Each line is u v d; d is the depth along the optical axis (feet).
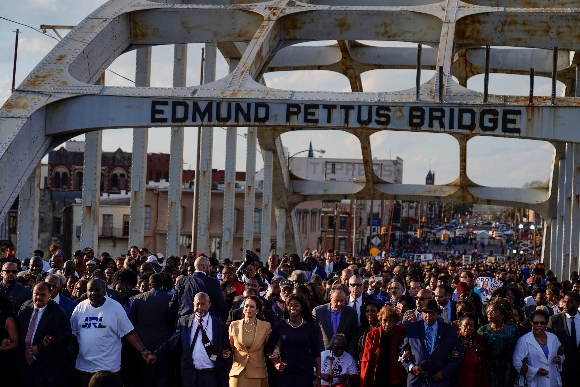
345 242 341.62
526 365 46.09
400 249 391.65
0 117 77.41
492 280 87.35
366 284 66.33
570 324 49.19
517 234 572.10
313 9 95.30
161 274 53.01
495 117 76.79
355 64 137.18
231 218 116.16
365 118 77.77
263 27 91.97
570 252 106.73
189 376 42.83
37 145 79.10
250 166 126.93
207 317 43.19
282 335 43.14
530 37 94.17
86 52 86.89
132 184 98.02
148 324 47.21
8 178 75.15
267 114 78.38
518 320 50.08
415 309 50.65
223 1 106.73
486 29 94.32
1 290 49.32
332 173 386.73
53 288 47.65
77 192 262.26
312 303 50.96
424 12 94.02
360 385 45.62
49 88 80.69
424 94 78.38
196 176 126.00
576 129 76.07
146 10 95.50
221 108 78.79
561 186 130.31
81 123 80.07
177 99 79.15
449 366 43.47
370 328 49.52
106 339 43.37
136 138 97.86
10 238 210.79
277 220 155.94
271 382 45.16
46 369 43.55
